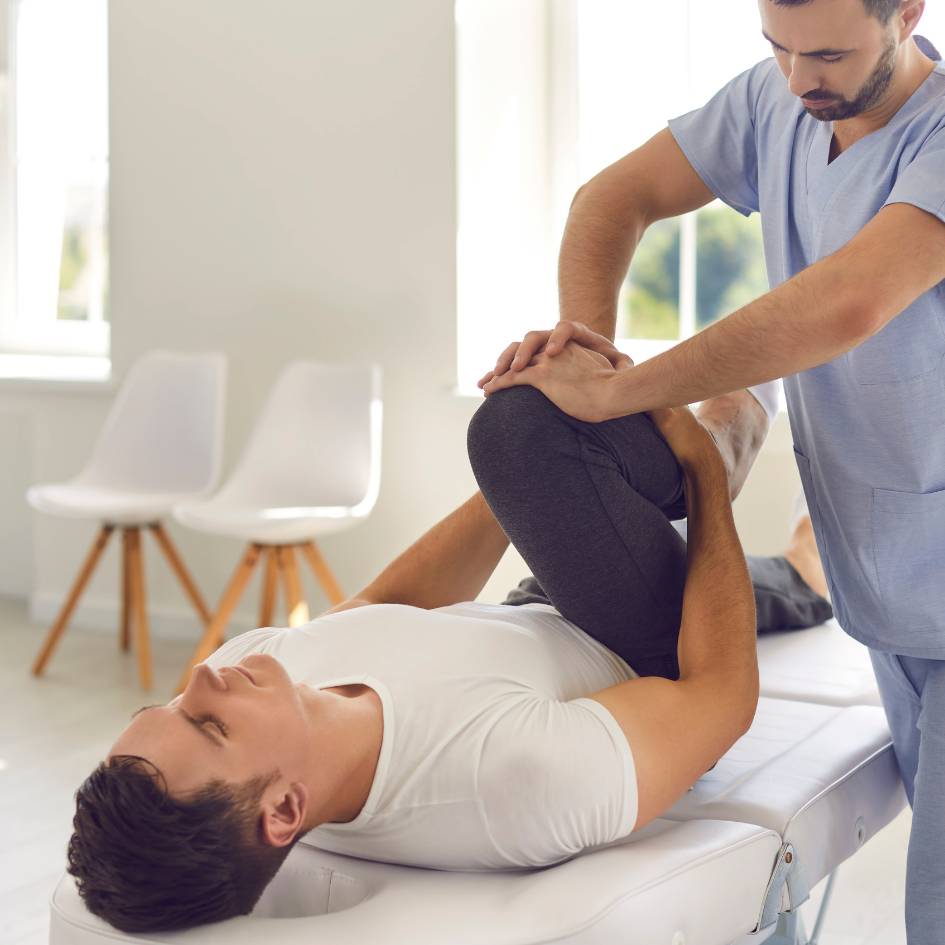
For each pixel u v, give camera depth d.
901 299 1.31
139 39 4.35
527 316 4.10
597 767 1.26
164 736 1.15
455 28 3.83
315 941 1.14
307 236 4.13
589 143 4.00
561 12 3.98
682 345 1.36
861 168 1.46
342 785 1.25
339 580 4.14
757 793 1.54
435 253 3.93
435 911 1.20
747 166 1.70
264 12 4.13
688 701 1.35
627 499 1.45
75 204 4.91
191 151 4.30
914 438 1.48
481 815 1.25
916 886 1.52
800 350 1.31
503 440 1.41
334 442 3.87
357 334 4.07
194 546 4.38
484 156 3.93
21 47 4.91
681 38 3.80
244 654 1.45
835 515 1.58
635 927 1.21
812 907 2.38
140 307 4.42
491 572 1.68
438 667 1.34
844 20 1.31
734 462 1.78
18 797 2.95
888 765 1.78
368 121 4.00
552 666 1.42
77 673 3.98
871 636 1.59
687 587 1.47
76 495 4.00
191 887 1.14
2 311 5.07
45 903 2.42
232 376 4.29
